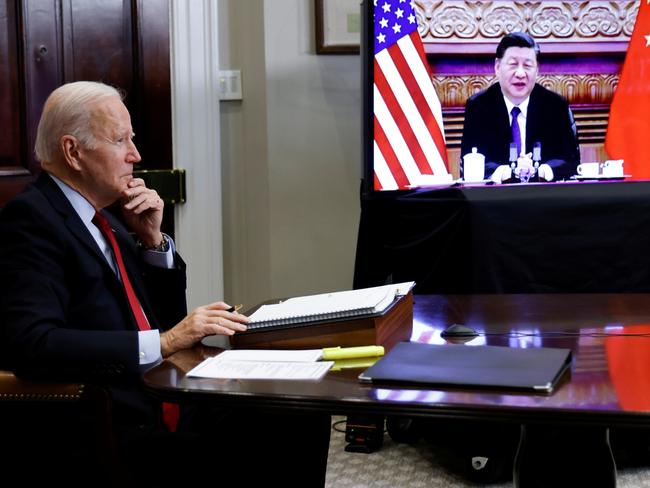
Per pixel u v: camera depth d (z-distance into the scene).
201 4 3.67
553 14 3.54
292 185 3.83
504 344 1.68
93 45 3.44
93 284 1.87
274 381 1.44
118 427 1.78
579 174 3.51
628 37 3.55
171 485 1.71
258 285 3.90
